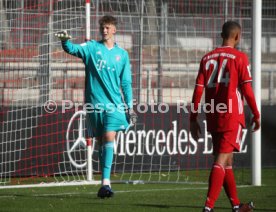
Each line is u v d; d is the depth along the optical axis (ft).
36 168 131.44
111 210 89.76
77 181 123.34
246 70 81.56
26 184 120.67
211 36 174.81
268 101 185.26
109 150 100.83
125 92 103.50
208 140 144.05
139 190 112.88
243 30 171.12
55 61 139.85
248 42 170.81
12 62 137.69
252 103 81.46
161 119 140.56
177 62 173.58
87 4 120.47
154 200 100.27
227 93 81.51
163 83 169.27
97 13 153.48
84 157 134.62
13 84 137.90
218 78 81.87
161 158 140.46
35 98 139.85
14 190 113.29
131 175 135.44
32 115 131.03
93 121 103.09
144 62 163.94
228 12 173.68
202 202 98.37
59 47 143.64
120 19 161.17
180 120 141.90
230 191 84.48
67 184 120.16
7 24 142.61
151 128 139.74
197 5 178.70
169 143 141.18
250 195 106.73
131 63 153.79
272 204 97.14
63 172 132.98
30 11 144.36
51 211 88.74
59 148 132.77
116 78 102.17
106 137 101.35
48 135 132.05
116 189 114.32
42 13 139.23
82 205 94.17
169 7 177.68
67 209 90.43
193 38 176.65
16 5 145.07
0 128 129.29
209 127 82.84
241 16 170.71
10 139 129.80
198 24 176.86
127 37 158.71
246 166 145.38
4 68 137.69
